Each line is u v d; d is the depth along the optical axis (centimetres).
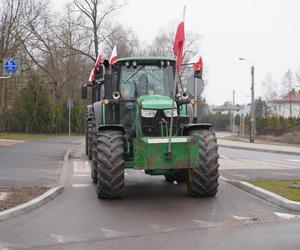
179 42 1030
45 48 4709
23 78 4284
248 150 3350
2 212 858
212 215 869
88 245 682
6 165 1667
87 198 1072
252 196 1076
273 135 5653
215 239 701
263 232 738
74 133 4516
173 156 980
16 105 4184
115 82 1197
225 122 9481
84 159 2012
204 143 1051
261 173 1488
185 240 698
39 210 936
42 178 1355
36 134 4072
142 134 1043
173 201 1018
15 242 702
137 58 1190
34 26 4172
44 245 686
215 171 1045
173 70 1212
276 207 943
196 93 1234
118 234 741
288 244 669
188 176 1084
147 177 1444
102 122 1253
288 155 2833
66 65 5006
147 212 906
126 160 1077
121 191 1039
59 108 4447
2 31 3662
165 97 1121
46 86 4450
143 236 726
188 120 1124
